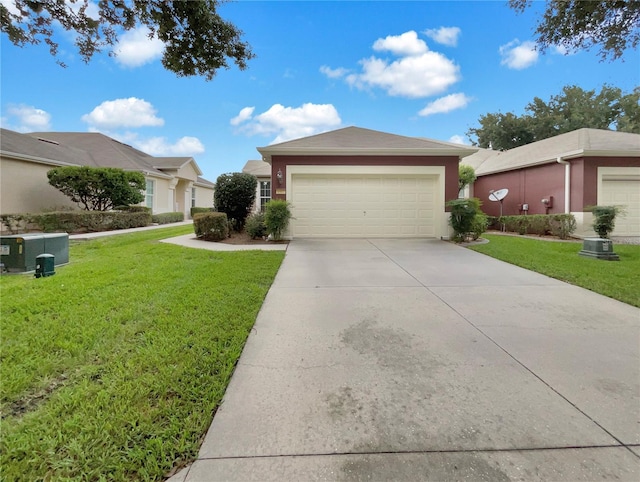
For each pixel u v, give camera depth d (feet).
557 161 42.09
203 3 16.20
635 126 94.22
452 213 34.86
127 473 5.87
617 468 6.01
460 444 6.61
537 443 6.63
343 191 37.52
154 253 27.27
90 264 22.95
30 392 8.15
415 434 6.89
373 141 39.29
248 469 6.02
